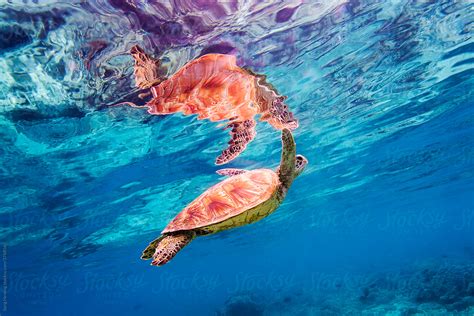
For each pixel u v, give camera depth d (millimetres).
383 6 8195
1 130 9773
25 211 17406
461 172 34688
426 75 12734
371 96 13633
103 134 11352
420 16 9008
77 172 14125
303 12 7691
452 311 20438
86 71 7824
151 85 8492
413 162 26578
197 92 8336
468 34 10469
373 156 22844
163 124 11516
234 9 6883
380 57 10711
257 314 33781
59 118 9742
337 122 15586
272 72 10031
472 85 14633
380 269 48781
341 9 7961
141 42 7145
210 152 15141
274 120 8078
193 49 7766
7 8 5793
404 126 18219
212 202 3959
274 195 3879
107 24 6570
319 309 31297
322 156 20172
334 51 9773
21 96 8383
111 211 20828
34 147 11195
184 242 3516
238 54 8531
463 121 19453
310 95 12266
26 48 6773
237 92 7984
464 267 26375
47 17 6141
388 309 25391
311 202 34219
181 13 6629
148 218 24703
